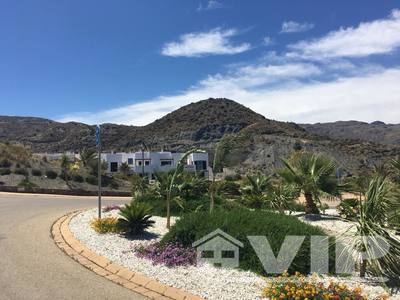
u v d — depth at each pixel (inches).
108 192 1288.1
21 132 5403.5
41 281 317.4
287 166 665.0
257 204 677.9
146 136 4862.2
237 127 4534.9
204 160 2760.8
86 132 5137.8
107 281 320.2
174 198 638.5
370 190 340.2
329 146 3388.3
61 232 489.1
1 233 488.1
